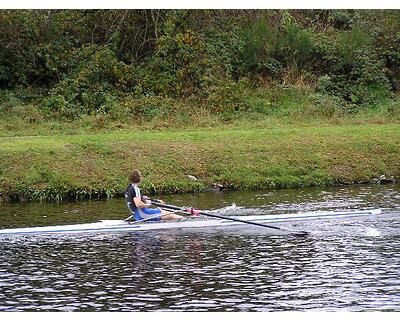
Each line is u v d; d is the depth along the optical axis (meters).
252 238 15.34
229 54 35.19
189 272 12.55
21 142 24.31
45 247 14.66
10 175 21.70
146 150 24.06
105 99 31.70
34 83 34.19
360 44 36.56
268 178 23.56
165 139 25.30
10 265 13.18
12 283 11.99
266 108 32.72
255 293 11.27
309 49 36.47
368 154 25.47
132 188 16.56
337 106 32.69
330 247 14.23
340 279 11.89
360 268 12.55
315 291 11.29
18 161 22.31
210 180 23.16
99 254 14.00
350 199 20.53
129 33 35.78
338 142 26.05
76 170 22.27
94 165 22.73
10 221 17.64
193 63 33.62
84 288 11.67
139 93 32.72
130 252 14.13
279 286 11.59
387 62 37.41
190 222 16.70
